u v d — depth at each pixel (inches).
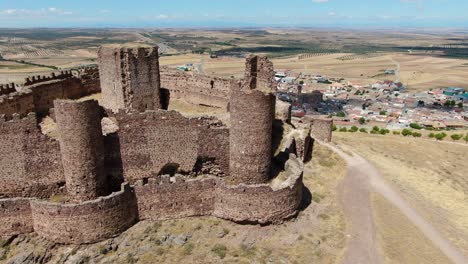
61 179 1494.8
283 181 1553.9
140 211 1418.6
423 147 3191.4
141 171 1605.6
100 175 1475.1
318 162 2220.7
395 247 1449.3
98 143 1440.7
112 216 1338.6
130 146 1560.0
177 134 1609.3
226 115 1866.4
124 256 1294.3
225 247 1336.1
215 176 1681.8
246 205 1396.4
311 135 2780.5
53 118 1784.0
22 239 1347.2
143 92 1975.9
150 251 1311.5
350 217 1631.4
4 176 1440.7
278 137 2015.3
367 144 3026.6
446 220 1772.9
